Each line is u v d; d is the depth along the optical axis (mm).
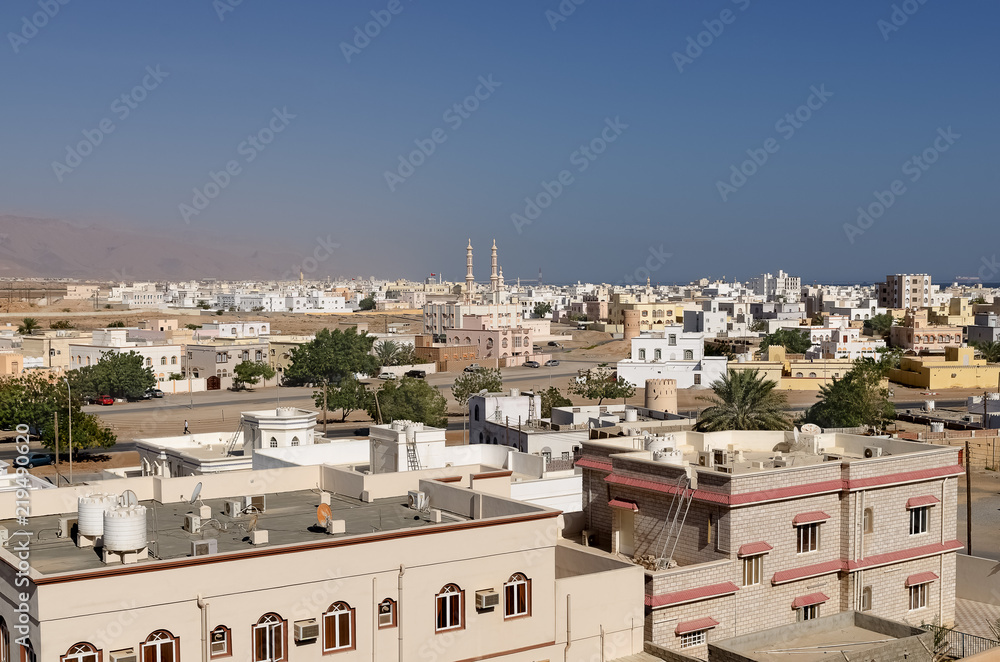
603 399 149750
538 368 194875
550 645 31734
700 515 36812
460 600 30062
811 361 162375
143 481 36406
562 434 69375
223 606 26125
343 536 30922
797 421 107062
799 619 37500
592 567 35656
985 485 86250
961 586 50156
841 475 38688
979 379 161000
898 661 31719
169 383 160750
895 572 40094
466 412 134000
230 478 37594
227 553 26141
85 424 98062
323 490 39188
